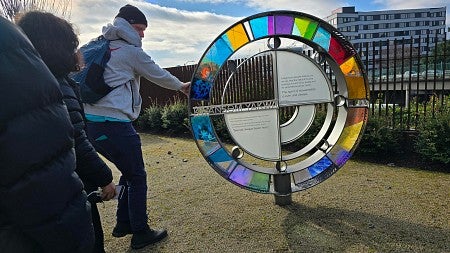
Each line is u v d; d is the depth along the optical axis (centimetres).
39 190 101
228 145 736
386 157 526
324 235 293
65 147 110
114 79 266
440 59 690
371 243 275
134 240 289
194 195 416
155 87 1172
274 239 293
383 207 342
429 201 350
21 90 96
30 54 103
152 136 958
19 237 106
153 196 421
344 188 404
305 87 353
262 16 332
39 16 161
